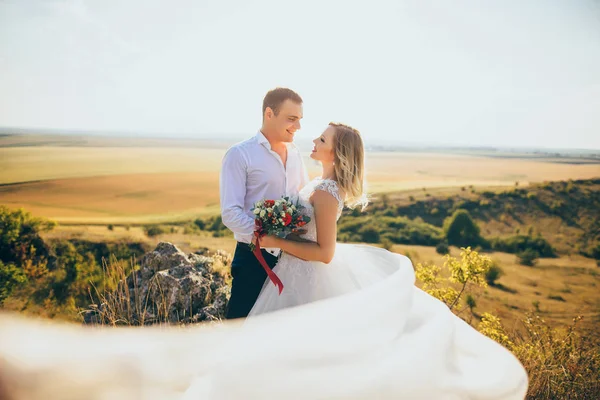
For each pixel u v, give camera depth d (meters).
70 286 38.31
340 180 2.64
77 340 1.11
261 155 3.01
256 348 1.47
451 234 60.47
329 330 1.60
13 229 45.47
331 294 2.61
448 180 99.50
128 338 1.26
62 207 71.00
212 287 4.25
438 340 1.72
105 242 51.00
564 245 59.09
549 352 4.25
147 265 4.45
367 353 1.58
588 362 4.01
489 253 56.59
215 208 74.69
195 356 1.35
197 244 50.72
